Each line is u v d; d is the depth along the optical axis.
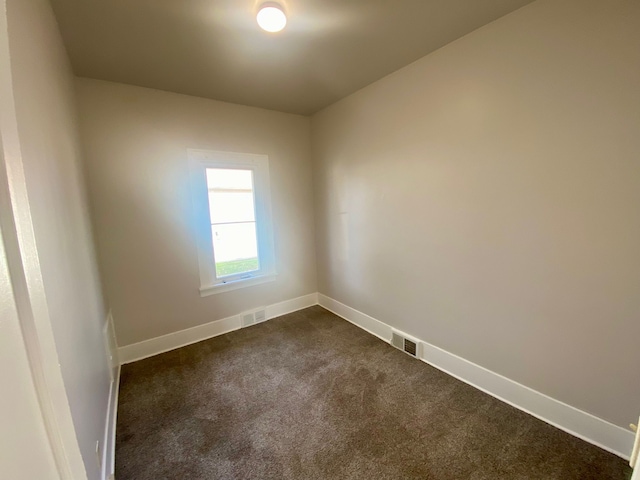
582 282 1.40
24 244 0.43
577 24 1.29
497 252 1.70
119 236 2.24
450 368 2.05
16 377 0.37
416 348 2.26
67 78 1.69
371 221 2.57
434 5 1.44
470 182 1.78
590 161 1.32
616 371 1.33
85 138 2.06
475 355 1.89
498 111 1.60
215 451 1.45
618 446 1.35
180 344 2.58
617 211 1.27
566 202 1.41
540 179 1.48
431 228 2.06
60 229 1.04
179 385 1.99
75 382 0.97
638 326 1.26
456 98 1.79
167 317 2.51
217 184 2.69
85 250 1.55
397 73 2.13
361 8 1.45
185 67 1.98
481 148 1.70
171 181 2.44
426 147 2.01
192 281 2.61
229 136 2.71
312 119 3.16
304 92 2.50
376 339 2.61
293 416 1.68
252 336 2.72
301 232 3.29
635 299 1.26
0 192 0.38
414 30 1.65
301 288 3.36
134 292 2.34
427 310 2.17
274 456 1.42
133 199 2.28
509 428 1.54
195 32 1.60
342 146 2.78
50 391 0.45
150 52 1.78
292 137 3.11
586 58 1.28
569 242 1.42
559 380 1.52
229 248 2.82
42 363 0.43
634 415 1.30
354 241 2.81
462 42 1.72
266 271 3.07
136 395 1.89
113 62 1.87
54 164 1.09
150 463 1.39
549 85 1.40
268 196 3.00
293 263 3.27
